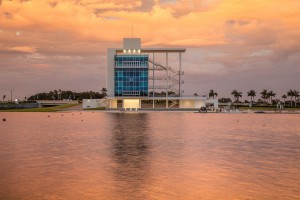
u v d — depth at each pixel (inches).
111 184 946.7
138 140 2000.5
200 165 1222.9
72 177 1026.1
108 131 2583.7
